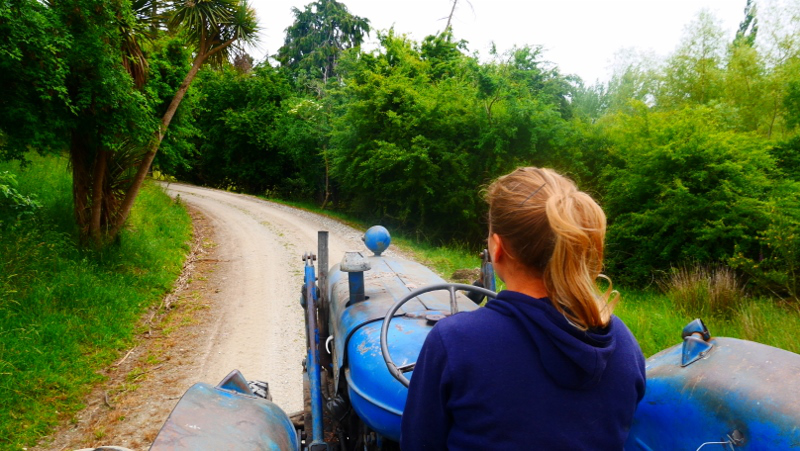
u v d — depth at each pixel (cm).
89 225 955
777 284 900
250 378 585
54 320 667
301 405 520
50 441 460
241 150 3525
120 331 706
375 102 1920
